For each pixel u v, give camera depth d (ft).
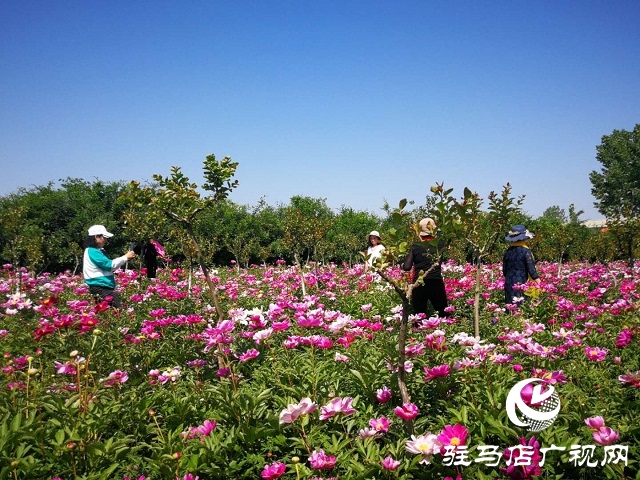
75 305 22.00
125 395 12.51
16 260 38.11
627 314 19.85
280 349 16.17
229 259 85.81
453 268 47.21
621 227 37.01
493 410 10.35
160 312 19.20
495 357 12.41
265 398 11.27
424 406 11.86
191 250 36.14
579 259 70.23
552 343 16.47
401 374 10.58
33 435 9.95
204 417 11.85
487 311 25.66
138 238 40.81
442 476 9.20
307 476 9.09
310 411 9.41
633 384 11.28
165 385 14.44
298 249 41.27
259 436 10.30
